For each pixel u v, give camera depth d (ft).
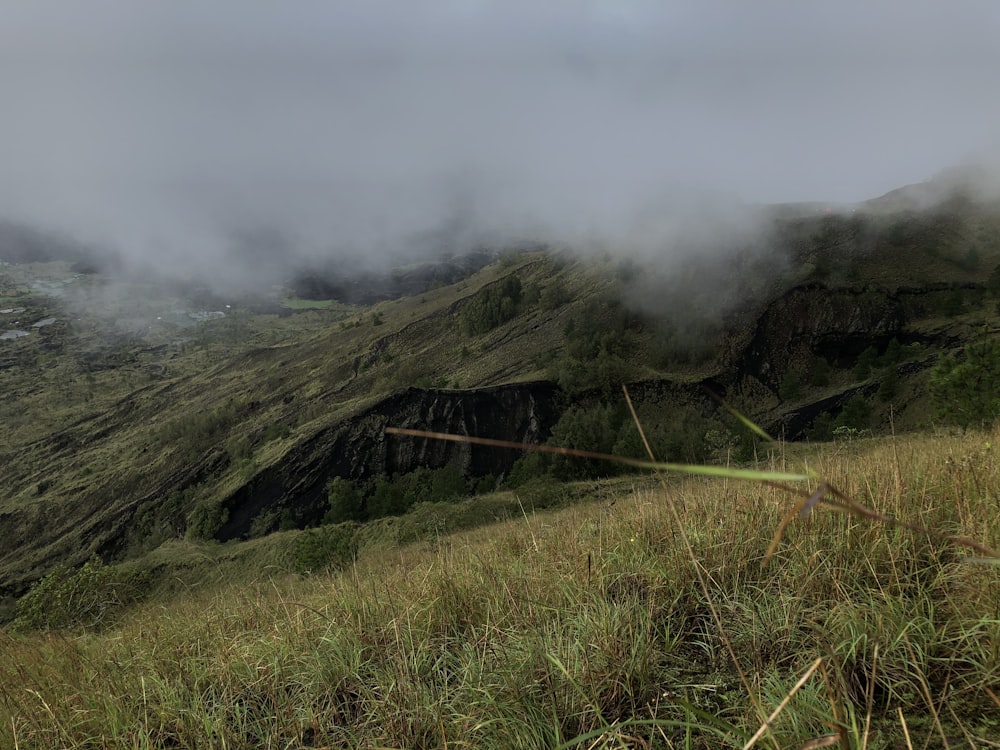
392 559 21.01
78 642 16.66
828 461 14.40
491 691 8.16
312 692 9.52
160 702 10.07
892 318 379.96
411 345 639.76
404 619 11.00
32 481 585.63
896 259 442.50
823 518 10.90
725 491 13.96
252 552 153.99
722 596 9.70
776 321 409.90
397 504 259.60
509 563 14.01
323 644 10.89
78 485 500.33
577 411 363.56
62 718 9.71
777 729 5.99
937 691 6.66
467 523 99.35
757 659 7.66
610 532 13.56
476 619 10.99
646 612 9.30
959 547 9.05
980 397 62.13
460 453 364.79
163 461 495.82
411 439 371.15
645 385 376.48
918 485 12.09
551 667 8.15
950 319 364.99
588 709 7.33
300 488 360.28
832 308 396.37
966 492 10.71
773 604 8.89
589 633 8.77
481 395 380.58
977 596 7.71
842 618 7.80
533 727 7.11
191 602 20.81
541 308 573.74
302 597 17.51
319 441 379.96
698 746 6.47
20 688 11.48
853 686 6.97
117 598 27.53
